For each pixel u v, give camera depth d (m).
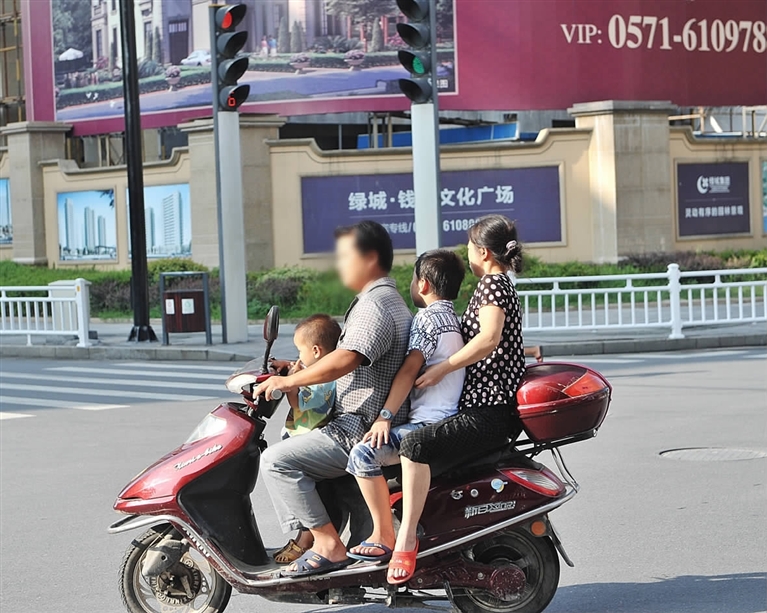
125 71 23.70
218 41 21.75
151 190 35.22
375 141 37.09
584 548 7.99
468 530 6.08
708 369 17.70
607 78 35.38
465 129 40.19
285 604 7.14
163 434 13.23
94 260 37.16
